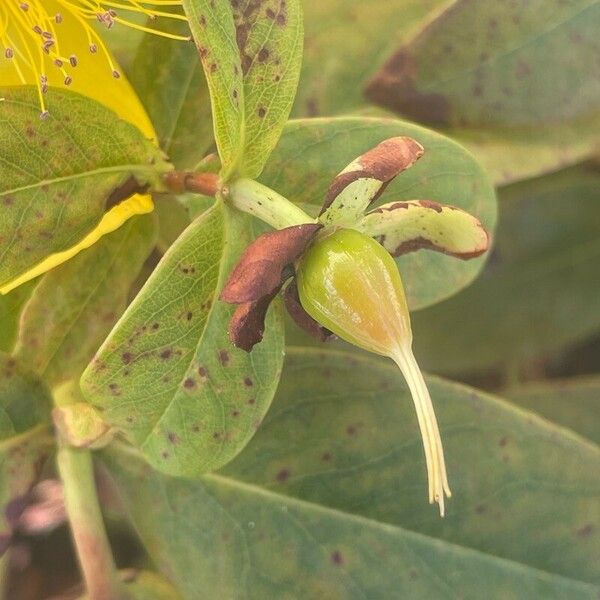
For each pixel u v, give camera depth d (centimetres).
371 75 16
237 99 11
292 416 14
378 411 14
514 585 15
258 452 14
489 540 15
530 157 16
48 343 13
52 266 12
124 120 12
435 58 16
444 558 15
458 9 15
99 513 13
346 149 13
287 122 13
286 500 14
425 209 11
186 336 12
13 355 13
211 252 12
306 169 13
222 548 14
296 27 12
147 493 14
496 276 20
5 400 13
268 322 12
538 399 19
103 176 12
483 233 11
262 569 14
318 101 16
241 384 12
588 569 15
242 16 11
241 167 12
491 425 14
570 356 21
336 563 14
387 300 11
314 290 11
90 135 12
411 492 15
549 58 16
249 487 14
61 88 12
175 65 13
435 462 11
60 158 12
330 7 16
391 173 11
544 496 15
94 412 13
